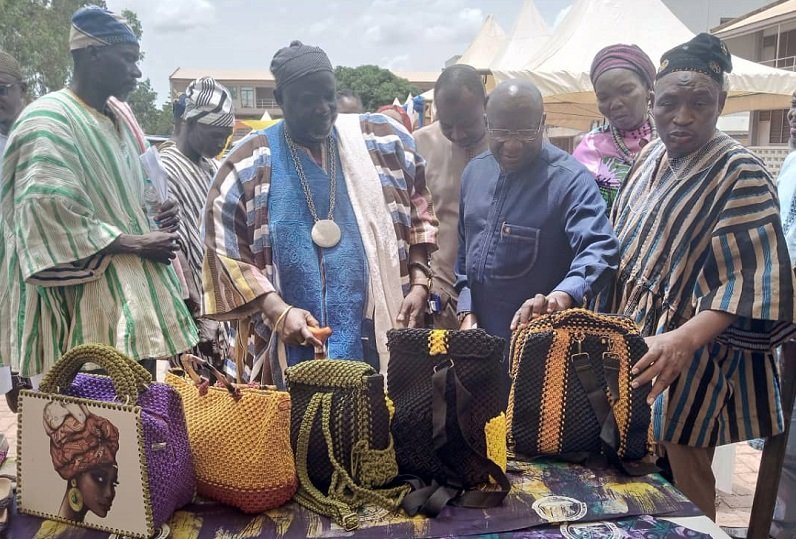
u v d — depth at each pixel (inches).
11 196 82.9
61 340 84.4
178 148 132.9
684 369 74.1
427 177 111.8
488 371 57.3
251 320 79.2
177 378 60.4
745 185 70.4
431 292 95.8
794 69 576.7
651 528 52.1
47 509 53.1
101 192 84.4
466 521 52.9
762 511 81.4
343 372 57.6
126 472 49.4
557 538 50.7
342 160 80.7
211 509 55.2
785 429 79.1
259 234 76.2
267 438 53.2
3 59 120.0
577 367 63.2
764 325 71.7
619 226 84.1
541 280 85.3
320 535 51.1
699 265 73.0
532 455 65.1
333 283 76.4
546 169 84.9
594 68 108.3
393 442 58.3
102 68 84.5
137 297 85.2
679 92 72.2
